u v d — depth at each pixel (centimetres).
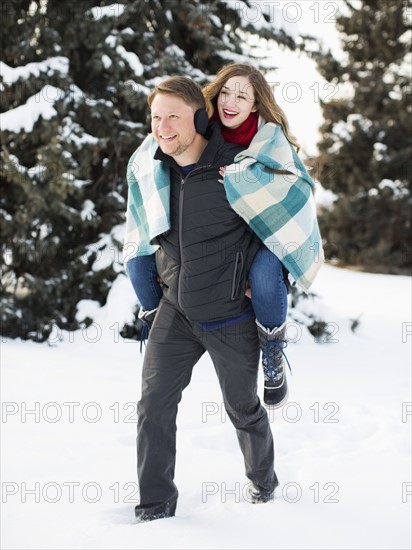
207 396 438
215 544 224
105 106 597
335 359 577
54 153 556
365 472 299
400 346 644
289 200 240
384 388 482
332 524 240
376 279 1255
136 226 261
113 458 323
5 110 599
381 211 1584
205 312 238
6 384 441
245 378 247
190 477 300
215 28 659
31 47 597
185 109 230
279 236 238
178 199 239
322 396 450
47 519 253
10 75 564
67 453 328
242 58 674
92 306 598
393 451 331
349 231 1623
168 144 231
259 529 236
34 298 608
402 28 1580
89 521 249
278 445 348
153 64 636
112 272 604
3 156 570
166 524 239
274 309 241
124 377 475
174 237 240
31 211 585
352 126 1586
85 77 623
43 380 455
